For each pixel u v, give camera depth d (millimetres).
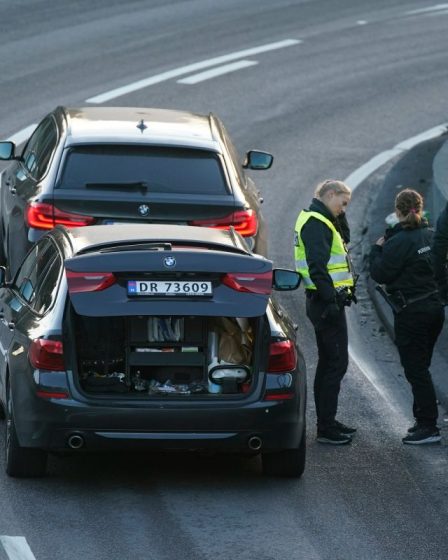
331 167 64000
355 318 45219
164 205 39250
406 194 34844
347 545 27078
